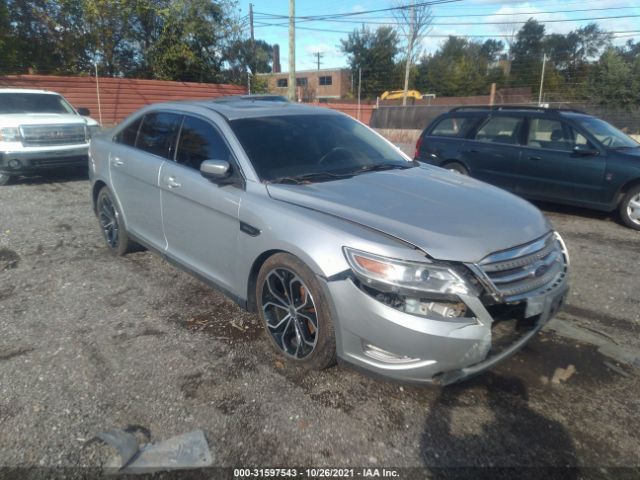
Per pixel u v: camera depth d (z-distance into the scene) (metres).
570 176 6.84
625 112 20.25
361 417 2.64
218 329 3.58
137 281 4.46
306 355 2.97
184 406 2.72
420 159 8.68
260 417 2.64
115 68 22.83
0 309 3.89
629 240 5.94
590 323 3.74
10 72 19.94
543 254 2.82
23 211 6.96
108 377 2.99
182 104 4.26
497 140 7.64
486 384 2.95
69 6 21.05
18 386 2.89
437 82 51.81
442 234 2.59
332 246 2.66
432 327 2.42
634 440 2.50
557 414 2.70
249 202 3.18
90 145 5.40
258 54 26.47
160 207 4.12
